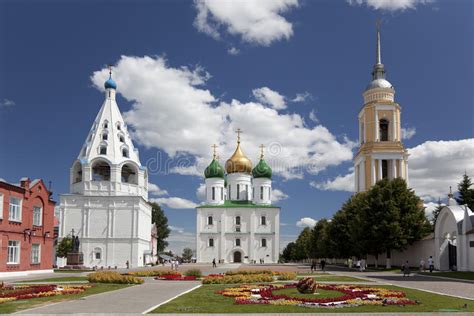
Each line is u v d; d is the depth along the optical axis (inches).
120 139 3917.3
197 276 2012.8
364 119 3695.9
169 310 841.5
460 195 3553.2
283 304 923.4
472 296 1084.5
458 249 2112.5
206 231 4970.5
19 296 1072.8
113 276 1614.2
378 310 847.1
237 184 5295.3
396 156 3535.9
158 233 5570.9
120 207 3686.0
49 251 2449.6
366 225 2672.2
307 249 5551.2
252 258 4933.6
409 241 2620.6
